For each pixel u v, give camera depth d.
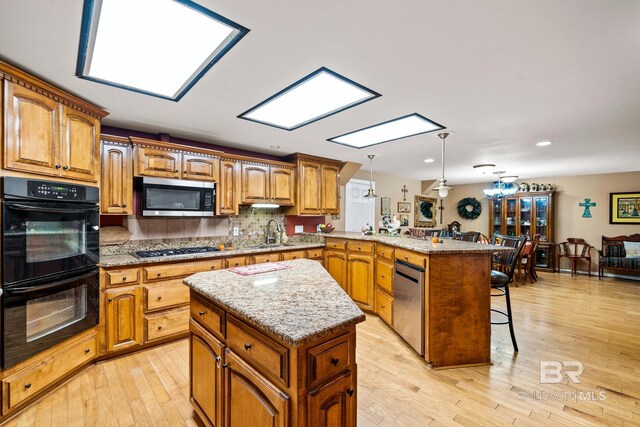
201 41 1.55
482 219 7.85
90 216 2.35
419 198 7.57
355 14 1.34
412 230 3.66
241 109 2.53
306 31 1.47
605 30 1.44
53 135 2.04
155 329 2.72
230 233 3.88
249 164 3.72
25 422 1.79
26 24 1.40
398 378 2.29
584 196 6.39
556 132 3.14
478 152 4.13
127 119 2.78
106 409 1.92
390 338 3.01
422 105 2.42
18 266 1.81
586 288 5.12
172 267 2.83
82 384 2.18
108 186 2.68
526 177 6.87
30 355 1.88
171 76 1.93
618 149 3.91
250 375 1.25
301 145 3.79
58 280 2.05
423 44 1.58
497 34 1.49
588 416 1.87
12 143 1.79
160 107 2.48
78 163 2.25
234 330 1.36
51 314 2.04
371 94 2.22
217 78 1.96
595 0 1.24
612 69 1.82
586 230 6.36
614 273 6.03
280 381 1.10
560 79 1.96
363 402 2.00
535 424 1.80
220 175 3.43
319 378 1.11
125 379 2.25
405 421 1.82
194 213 3.19
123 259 2.67
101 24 1.41
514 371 2.41
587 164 5.05
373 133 3.23
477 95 2.22
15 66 1.79
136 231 3.11
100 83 2.02
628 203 5.92
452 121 2.81
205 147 3.68
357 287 3.81
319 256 4.21
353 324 1.18
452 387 2.18
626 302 4.30
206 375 1.61
